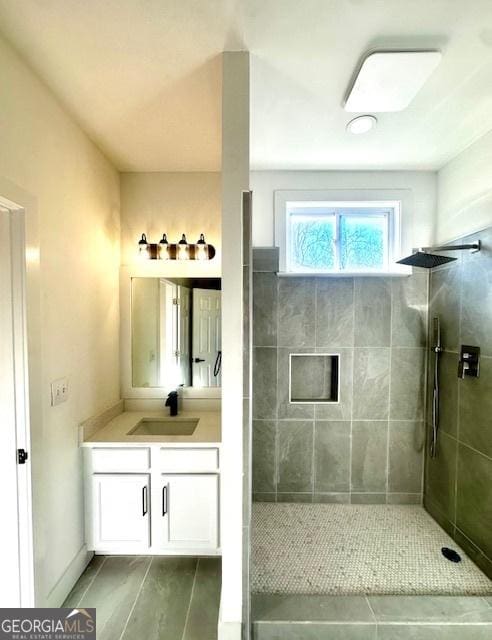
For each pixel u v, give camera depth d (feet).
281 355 7.00
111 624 4.51
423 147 5.90
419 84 4.07
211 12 3.19
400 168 6.75
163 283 7.09
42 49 3.72
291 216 7.21
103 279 6.30
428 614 4.33
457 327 6.01
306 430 7.08
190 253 6.91
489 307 5.26
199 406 7.13
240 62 3.73
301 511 6.86
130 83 4.30
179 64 3.93
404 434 7.04
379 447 7.07
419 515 6.75
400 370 6.98
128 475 5.52
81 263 5.43
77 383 5.32
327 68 3.94
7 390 3.94
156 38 3.53
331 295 6.95
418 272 6.91
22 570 4.00
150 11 3.19
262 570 5.23
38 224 4.19
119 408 6.86
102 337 6.27
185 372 7.13
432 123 5.15
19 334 3.96
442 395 6.45
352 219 7.22
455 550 5.76
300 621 4.20
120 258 7.07
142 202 7.06
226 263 3.84
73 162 5.14
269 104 4.66
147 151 6.18
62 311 4.86
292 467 7.12
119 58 3.84
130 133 5.55
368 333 6.97
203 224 7.09
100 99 4.65
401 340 6.96
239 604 3.99
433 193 6.88
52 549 4.61
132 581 5.23
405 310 6.93
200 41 3.56
